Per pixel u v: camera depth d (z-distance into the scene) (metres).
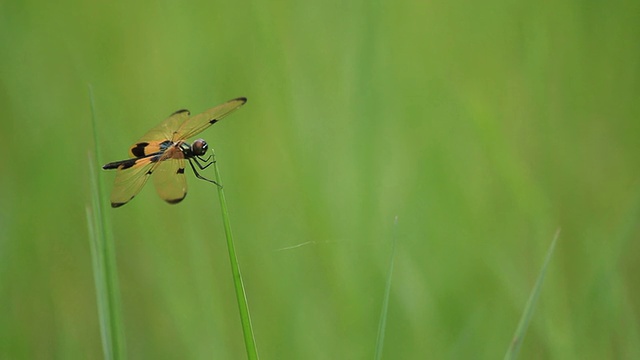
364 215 2.46
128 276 2.47
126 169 2.29
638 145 2.52
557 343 2.39
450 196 2.49
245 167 2.50
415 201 2.48
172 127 2.30
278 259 2.46
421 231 2.47
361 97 2.50
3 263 2.45
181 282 2.45
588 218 2.49
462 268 2.46
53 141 2.53
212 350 2.42
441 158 2.50
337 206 2.46
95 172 2.28
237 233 2.47
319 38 2.53
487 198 2.49
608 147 2.53
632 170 2.51
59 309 2.47
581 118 2.54
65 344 2.45
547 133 2.53
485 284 2.45
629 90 2.54
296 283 2.44
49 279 2.48
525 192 2.46
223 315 2.43
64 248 2.49
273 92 2.53
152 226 2.47
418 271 2.45
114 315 2.28
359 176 2.47
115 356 2.28
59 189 2.51
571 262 2.46
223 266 2.46
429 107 2.53
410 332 2.43
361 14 2.51
